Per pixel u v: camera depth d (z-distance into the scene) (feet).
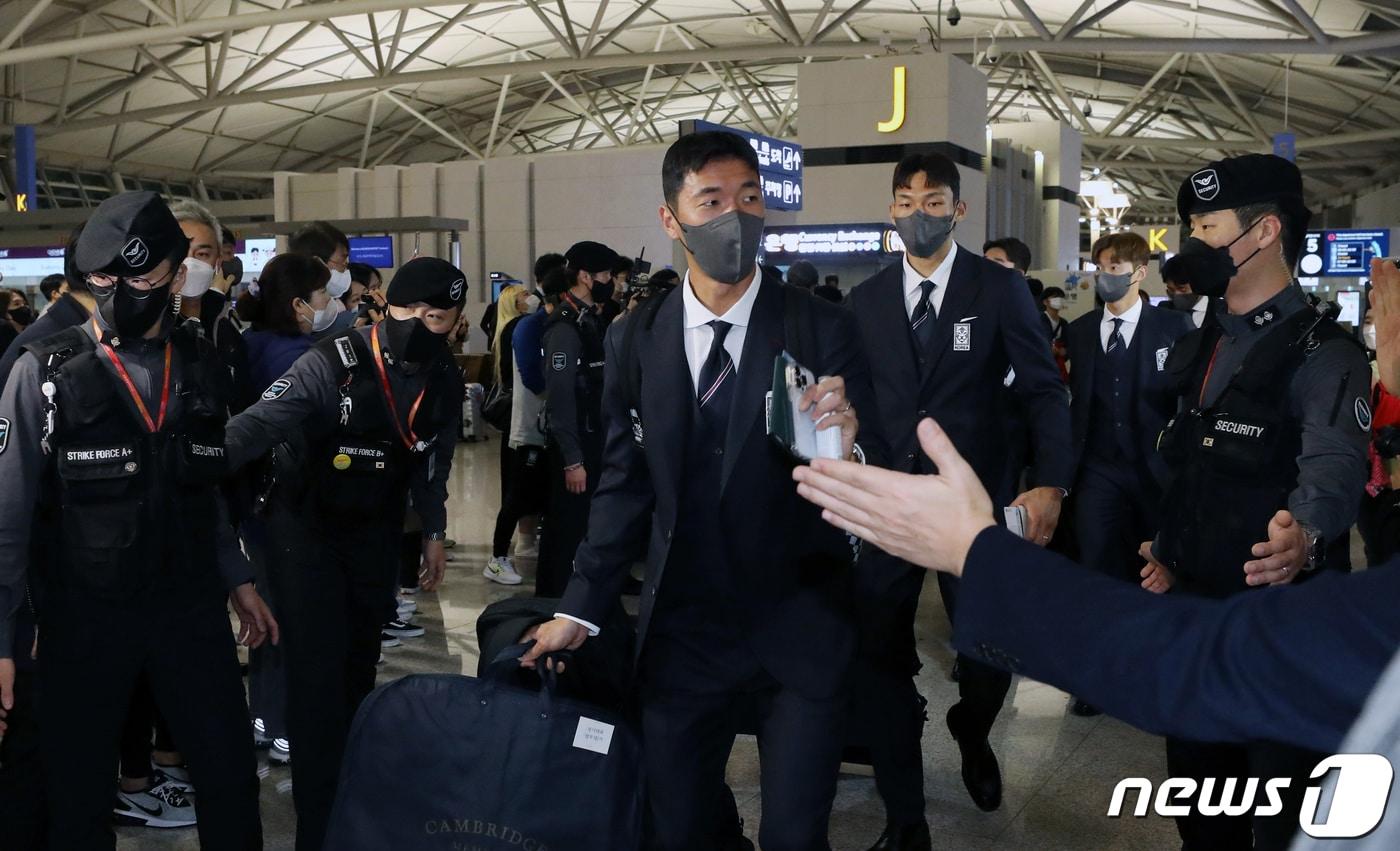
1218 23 96.37
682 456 7.55
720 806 10.12
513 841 7.55
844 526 3.56
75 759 8.34
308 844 10.25
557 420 17.94
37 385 8.13
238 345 13.00
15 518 8.02
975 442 11.66
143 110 93.35
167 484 8.26
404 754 7.72
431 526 11.74
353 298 20.33
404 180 85.76
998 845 11.46
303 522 10.19
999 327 11.50
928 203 11.32
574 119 155.02
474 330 75.31
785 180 59.77
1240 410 7.79
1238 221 7.80
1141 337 14.93
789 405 5.98
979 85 75.20
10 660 8.18
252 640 9.61
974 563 3.22
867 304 12.05
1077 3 99.25
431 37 96.37
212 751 8.54
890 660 10.67
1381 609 2.48
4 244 52.49
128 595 8.16
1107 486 15.19
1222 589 7.91
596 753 7.61
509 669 8.13
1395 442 11.77
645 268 23.72
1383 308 4.40
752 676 7.76
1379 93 110.83
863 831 11.77
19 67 87.20
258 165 130.93
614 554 7.96
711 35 122.93
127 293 7.88
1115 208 124.88
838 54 94.89
